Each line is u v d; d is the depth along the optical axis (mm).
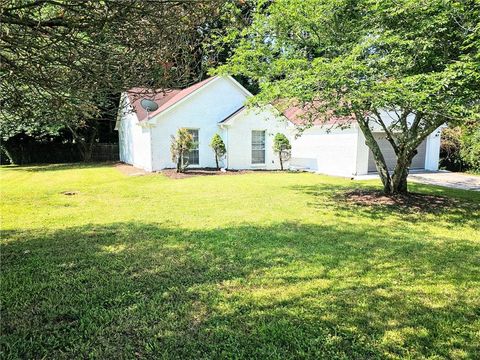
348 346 2656
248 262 4387
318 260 4473
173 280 3842
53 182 12320
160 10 2256
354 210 7590
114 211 7438
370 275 4016
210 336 2781
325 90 6625
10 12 2213
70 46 2434
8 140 20281
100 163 21625
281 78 8906
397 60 6543
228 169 16203
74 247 4977
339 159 15586
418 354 2566
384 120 14516
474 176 14289
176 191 10141
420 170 16828
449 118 6922
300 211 7449
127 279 3865
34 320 3010
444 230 6035
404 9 6031
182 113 15766
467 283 3816
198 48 2965
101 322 2982
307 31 8367
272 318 3059
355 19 7715
